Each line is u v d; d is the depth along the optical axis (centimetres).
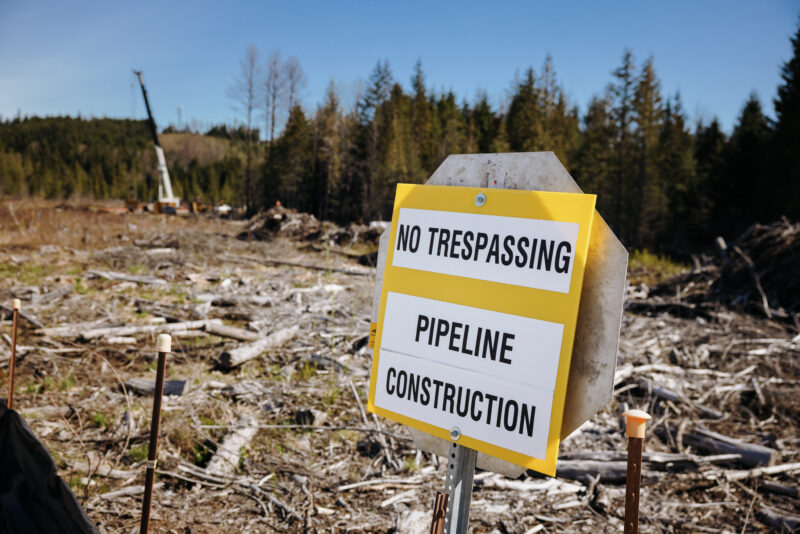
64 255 1644
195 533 358
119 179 11050
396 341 206
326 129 6028
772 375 781
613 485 473
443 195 199
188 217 4425
